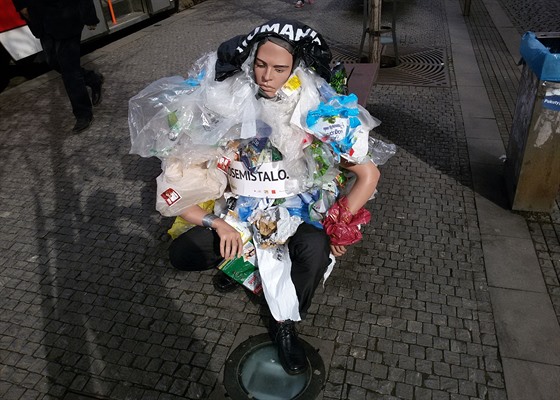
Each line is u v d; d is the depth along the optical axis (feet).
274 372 7.14
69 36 13.98
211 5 31.86
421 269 8.88
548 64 8.50
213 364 7.31
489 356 7.20
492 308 7.99
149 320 8.13
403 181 11.55
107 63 21.38
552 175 9.64
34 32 14.14
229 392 6.88
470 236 9.64
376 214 10.40
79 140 14.55
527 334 7.50
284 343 7.11
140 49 23.27
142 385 7.05
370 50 18.65
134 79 19.35
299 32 5.89
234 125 6.21
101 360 7.48
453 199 10.81
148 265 9.36
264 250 6.96
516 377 6.86
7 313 8.41
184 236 7.22
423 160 12.41
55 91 18.39
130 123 6.69
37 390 7.07
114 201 11.44
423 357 7.23
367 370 7.08
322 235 6.74
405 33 23.63
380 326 7.77
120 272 9.21
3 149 14.24
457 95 16.40
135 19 26.03
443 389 6.76
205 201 7.03
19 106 17.24
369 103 16.08
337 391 6.81
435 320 7.84
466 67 18.97
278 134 6.23
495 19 25.41
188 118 6.34
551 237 9.50
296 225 6.91
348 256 9.24
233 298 8.46
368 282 8.64
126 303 8.50
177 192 6.58
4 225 10.77
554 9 26.73
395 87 17.31
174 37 25.03
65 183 12.31
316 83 6.38
